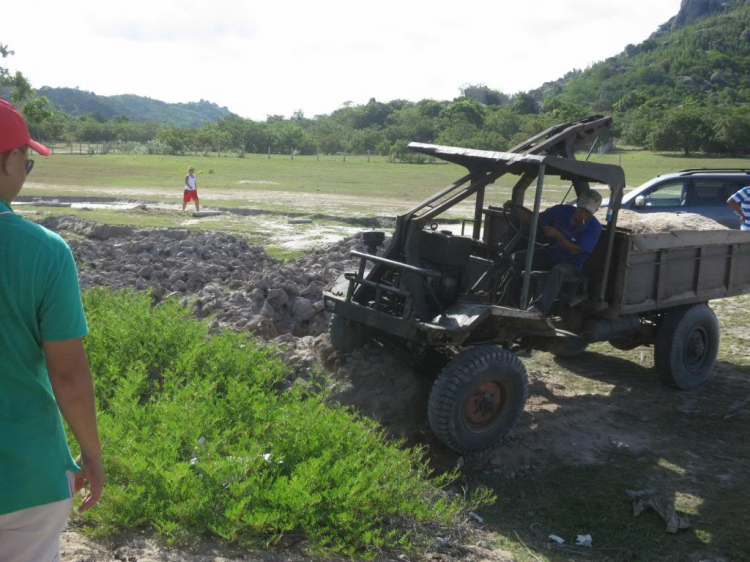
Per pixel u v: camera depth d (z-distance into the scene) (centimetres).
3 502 181
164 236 1220
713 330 746
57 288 185
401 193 2859
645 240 658
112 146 10119
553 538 464
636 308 675
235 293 835
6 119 183
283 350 664
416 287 564
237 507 348
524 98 15638
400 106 17612
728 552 449
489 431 555
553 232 613
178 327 625
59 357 189
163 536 341
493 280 614
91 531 336
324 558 348
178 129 9362
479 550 420
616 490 525
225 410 477
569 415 654
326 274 985
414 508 421
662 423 649
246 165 5319
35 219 1415
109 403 487
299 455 421
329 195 2700
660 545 459
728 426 643
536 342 654
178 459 418
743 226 1038
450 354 619
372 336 623
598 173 589
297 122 16900
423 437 577
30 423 187
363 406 588
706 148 8500
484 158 588
